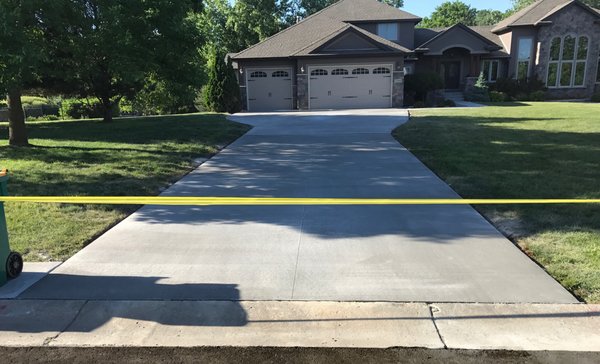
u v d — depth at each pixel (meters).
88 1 12.21
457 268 4.53
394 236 5.45
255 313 3.77
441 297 3.97
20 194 7.20
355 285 4.21
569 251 4.82
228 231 5.69
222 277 4.40
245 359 3.22
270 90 27.81
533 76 32.06
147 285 4.25
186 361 3.21
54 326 3.63
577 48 32.00
